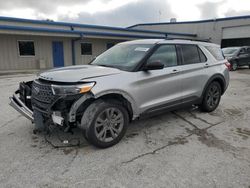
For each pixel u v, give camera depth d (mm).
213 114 5387
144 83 3875
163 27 30672
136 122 4762
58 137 3920
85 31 19500
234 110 5762
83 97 3221
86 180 2748
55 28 17828
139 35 23500
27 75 13305
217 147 3635
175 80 4402
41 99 3461
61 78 3324
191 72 4746
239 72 15188
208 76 5125
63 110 3264
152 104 4078
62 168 2994
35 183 2678
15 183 2668
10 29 14938
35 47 17344
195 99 4977
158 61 3812
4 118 4910
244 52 16875
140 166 3061
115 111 3596
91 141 3424
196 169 2992
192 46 5012
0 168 2967
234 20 25297
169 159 3246
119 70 3742
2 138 3881
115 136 3654
